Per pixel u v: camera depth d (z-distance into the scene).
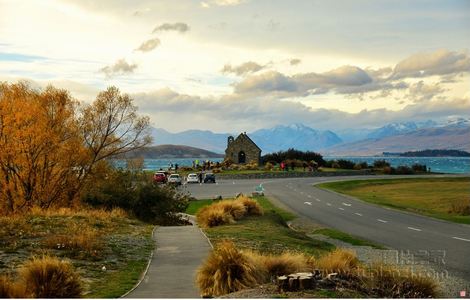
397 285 11.53
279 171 97.56
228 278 12.18
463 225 31.50
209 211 29.06
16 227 22.84
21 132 36.62
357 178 89.25
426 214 38.22
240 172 95.25
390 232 28.38
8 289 11.00
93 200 35.91
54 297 11.61
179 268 16.00
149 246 20.39
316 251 20.81
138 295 12.24
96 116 41.12
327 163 121.31
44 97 39.06
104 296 12.08
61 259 16.86
